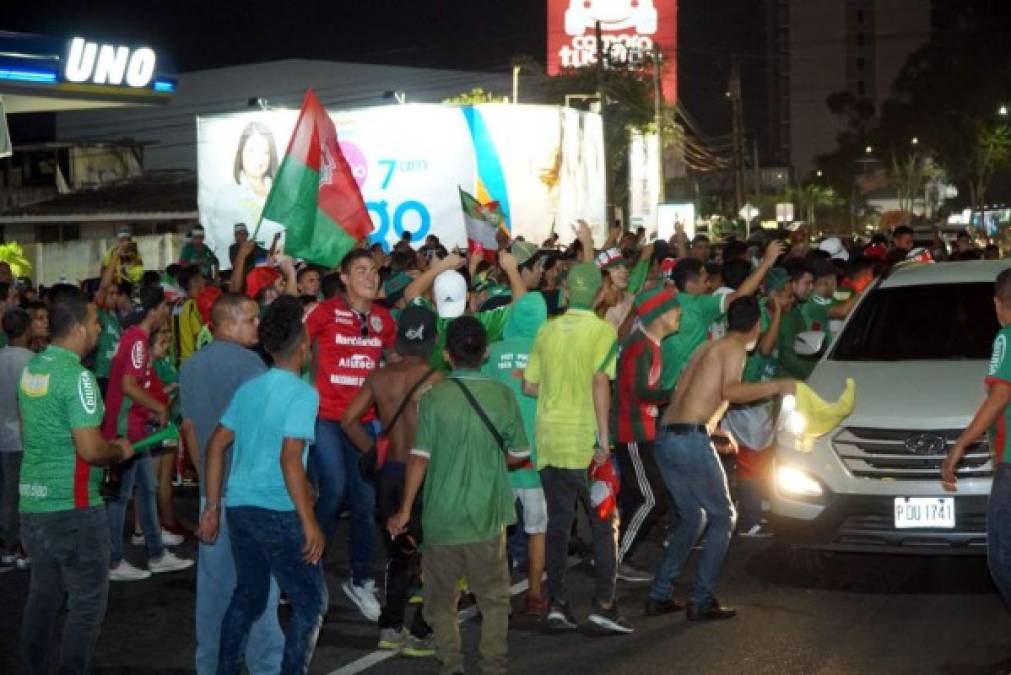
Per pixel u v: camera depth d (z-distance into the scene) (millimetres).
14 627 8578
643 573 9461
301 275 11758
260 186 29047
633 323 10211
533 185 29625
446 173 28234
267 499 6176
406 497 6719
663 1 83875
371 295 8477
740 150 66375
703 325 9484
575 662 7422
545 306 8734
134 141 52219
